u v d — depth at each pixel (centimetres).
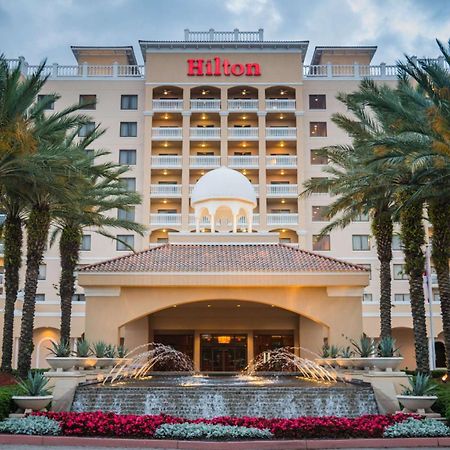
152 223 5953
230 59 6294
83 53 6819
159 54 6281
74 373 2255
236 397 2130
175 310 4116
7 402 2020
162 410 2128
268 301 3228
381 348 2431
